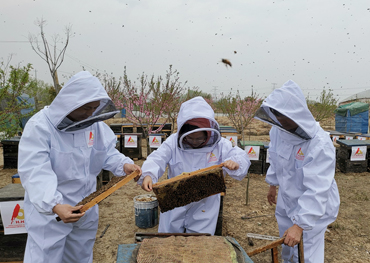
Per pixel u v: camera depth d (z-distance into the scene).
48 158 2.08
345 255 3.70
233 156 2.67
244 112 9.59
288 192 2.55
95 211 2.58
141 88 8.23
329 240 4.10
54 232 2.20
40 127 2.08
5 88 7.07
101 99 2.15
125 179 2.09
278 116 2.29
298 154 2.40
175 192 2.27
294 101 2.15
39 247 2.15
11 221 3.04
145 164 2.61
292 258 2.70
